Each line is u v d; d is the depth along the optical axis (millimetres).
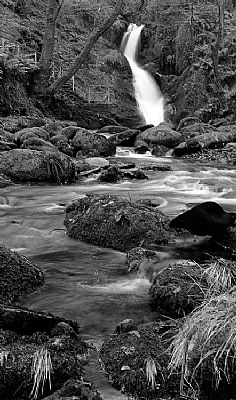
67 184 11367
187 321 3115
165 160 15719
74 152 15172
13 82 20000
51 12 20750
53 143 15078
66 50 26094
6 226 7078
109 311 4082
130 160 15164
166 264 4926
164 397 2732
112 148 15812
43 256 5738
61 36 26859
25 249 6160
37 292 4531
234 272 3918
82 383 2785
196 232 5582
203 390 2727
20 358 2936
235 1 32062
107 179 11883
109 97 24906
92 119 23047
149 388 2771
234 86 27062
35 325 3404
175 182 11742
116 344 3213
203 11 30438
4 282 4441
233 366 2730
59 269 5223
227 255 5266
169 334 3305
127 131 18734
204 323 2912
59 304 4250
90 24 29297
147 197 9656
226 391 2711
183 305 3885
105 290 4590
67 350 3143
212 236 5660
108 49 28109
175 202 9141
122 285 4734
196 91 26156
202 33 29031
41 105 21312
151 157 16500
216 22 29703
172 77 28406
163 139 18344
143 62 29750
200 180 11875
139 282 4824
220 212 5500
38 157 11477
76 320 3904
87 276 4992
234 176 12875
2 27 22938
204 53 27875
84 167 12750
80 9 29141
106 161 13758
